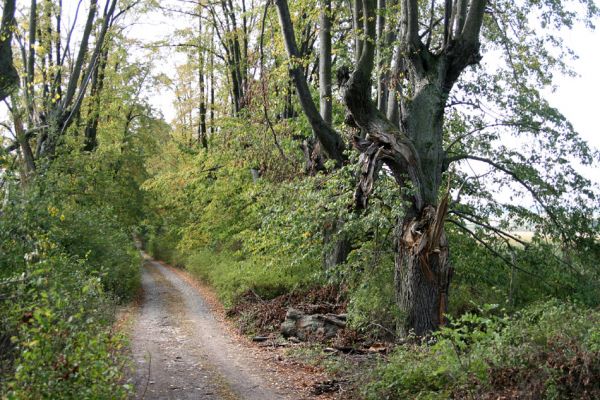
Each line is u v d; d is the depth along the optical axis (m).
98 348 5.38
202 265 28.03
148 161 40.66
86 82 18.73
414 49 12.27
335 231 14.31
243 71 25.27
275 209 14.62
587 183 15.02
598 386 5.89
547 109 15.08
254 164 19.14
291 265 14.80
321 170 15.50
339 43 18.36
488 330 7.42
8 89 12.66
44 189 11.85
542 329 7.03
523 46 16.23
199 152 25.81
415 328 11.01
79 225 17.42
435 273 11.05
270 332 14.16
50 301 5.74
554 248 14.62
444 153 12.77
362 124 11.77
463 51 12.52
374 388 7.96
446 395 6.90
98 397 5.20
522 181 14.48
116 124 33.81
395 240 11.70
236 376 9.96
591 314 7.38
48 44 20.59
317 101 21.12
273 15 20.16
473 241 14.70
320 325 13.01
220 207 23.67
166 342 12.89
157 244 49.47
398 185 11.69
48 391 4.85
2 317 5.82
